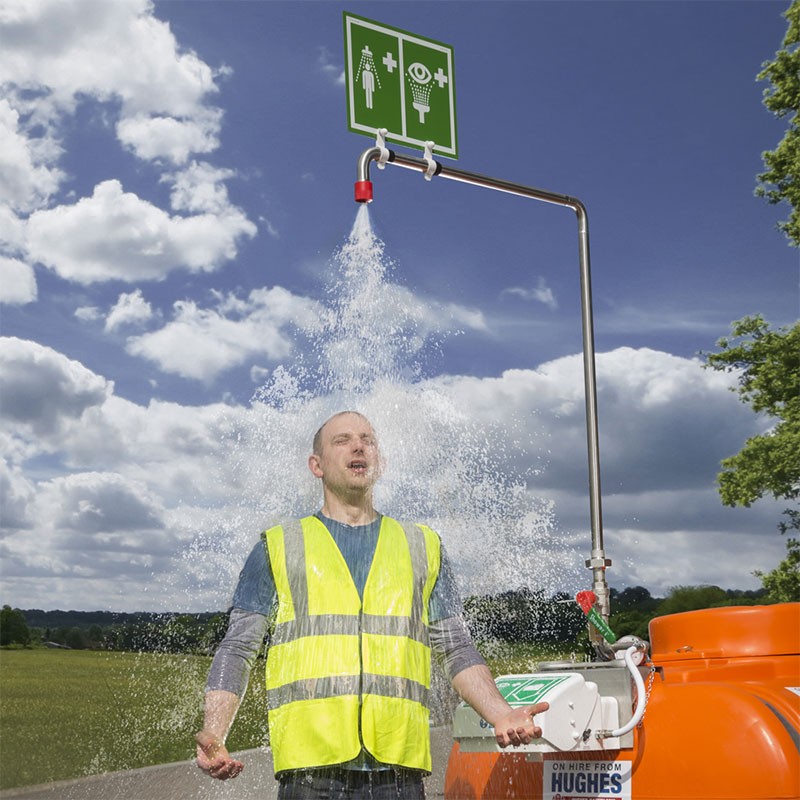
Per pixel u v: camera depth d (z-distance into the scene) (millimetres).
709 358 19656
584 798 2883
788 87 19031
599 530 4113
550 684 2738
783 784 2574
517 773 3066
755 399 19312
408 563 2713
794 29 19031
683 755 2715
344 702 2527
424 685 2643
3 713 12750
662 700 2840
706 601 10289
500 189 4699
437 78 4902
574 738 2672
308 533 2713
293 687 2562
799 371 18797
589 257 4645
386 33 4758
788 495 18359
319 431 2826
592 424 4352
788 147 19031
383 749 2516
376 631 2598
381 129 4602
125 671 11047
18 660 18172
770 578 18141
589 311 4605
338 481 2746
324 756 2500
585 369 4527
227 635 2703
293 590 2637
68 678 15609
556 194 4723
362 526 2748
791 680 2971
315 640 2582
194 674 5648
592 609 2990
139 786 7820
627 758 2816
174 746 8805
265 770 4328
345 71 4594
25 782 9328
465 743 2754
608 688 2865
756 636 3084
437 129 4844
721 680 2998
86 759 9602
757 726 2643
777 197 19344
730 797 2625
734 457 18891
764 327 19344
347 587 2639
